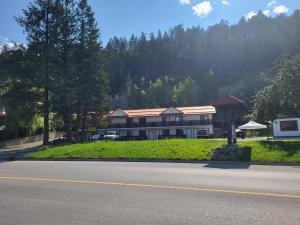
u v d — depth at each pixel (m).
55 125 63.25
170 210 8.07
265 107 33.94
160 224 7.04
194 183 11.49
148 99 124.94
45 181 12.62
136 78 162.88
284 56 31.66
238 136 57.41
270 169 15.45
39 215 7.92
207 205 8.45
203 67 163.25
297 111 31.42
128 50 183.00
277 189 10.27
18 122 51.91
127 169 16.03
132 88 134.25
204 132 65.19
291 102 29.88
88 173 14.73
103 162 20.84
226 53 162.75
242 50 159.38
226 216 7.49
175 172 14.50
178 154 21.36
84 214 7.91
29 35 40.53
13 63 39.31
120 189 10.71
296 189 10.26
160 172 14.60
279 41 153.88
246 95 115.81
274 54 150.62
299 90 28.09
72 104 46.31
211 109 75.12
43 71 39.16
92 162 21.00
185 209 8.12
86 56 46.62
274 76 33.97
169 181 12.00
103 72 49.81
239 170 15.03
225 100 22.94
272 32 158.88
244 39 162.88
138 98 126.69
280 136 48.69
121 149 24.30
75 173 14.84
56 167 17.77
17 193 10.49
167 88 133.25
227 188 10.50
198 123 74.56
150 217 7.54
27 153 28.27
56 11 41.19
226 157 19.86
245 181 11.74
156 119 76.94
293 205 8.34
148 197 9.48
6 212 8.25
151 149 23.31
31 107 41.72
